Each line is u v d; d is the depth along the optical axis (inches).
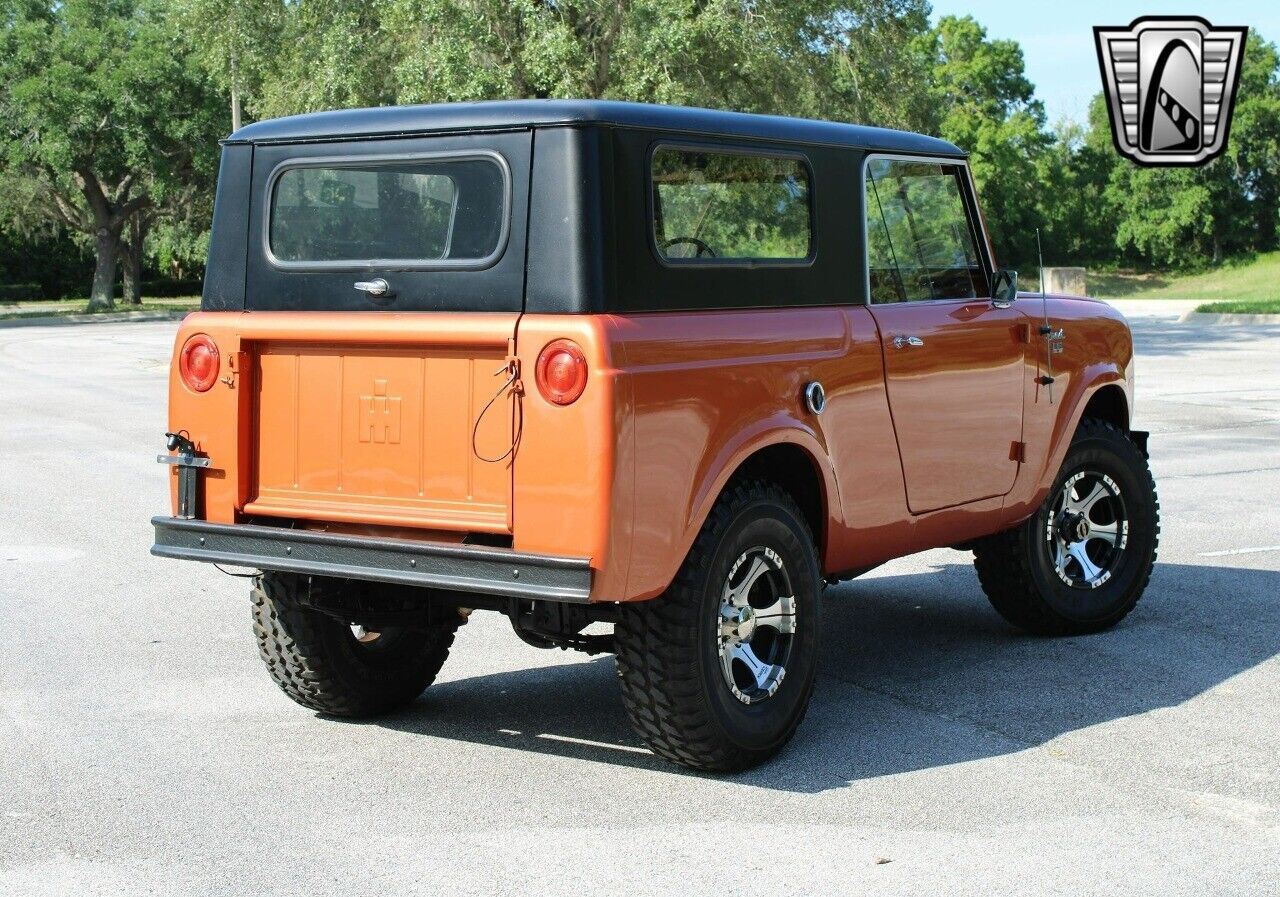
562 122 180.1
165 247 2500.0
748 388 192.5
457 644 277.6
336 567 189.2
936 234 238.2
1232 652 262.5
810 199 211.5
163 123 2135.8
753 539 194.5
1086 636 276.1
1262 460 513.3
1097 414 286.4
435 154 188.7
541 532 177.5
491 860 167.3
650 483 178.1
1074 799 187.2
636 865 165.3
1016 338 248.8
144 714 229.6
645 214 184.1
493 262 183.5
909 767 200.5
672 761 197.5
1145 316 1728.6
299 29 1124.5
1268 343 1201.4
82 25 2153.1
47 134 2116.1
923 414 227.5
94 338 1581.0
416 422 188.4
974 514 243.1
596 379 173.0
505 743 214.5
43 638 279.3
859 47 1117.1
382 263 192.2
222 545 199.2
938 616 295.6
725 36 979.9
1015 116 3100.4
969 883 159.3
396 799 189.3
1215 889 157.6
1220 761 202.4
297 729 221.9
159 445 591.2
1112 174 3287.4
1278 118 3164.4
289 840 174.6
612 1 991.0
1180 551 356.2
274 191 202.8
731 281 195.6
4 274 2982.3
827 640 275.6
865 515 217.9
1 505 438.9
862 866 164.4
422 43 991.0
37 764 204.5
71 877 163.3
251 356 202.4
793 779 195.9
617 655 189.6
